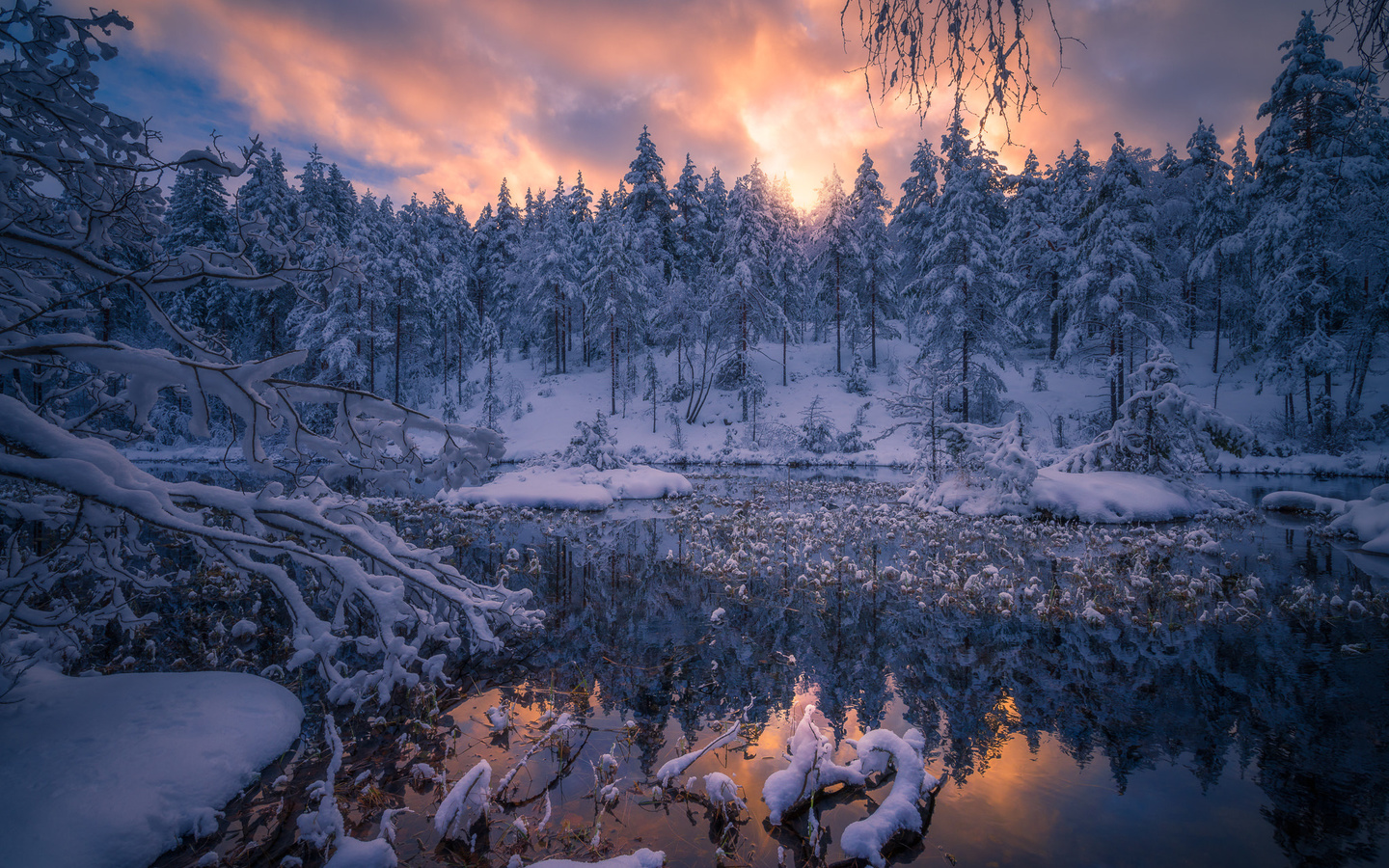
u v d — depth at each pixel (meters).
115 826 2.88
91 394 4.49
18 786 2.96
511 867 2.69
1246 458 27.59
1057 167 45.91
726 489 21.14
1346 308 30.50
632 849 2.93
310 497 5.11
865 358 46.38
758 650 5.98
